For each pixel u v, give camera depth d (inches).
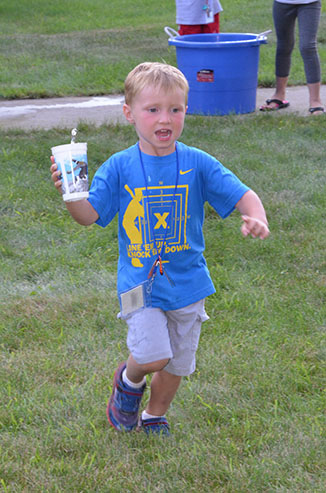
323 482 108.9
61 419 125.7
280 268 184.7
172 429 123.0
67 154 98.9
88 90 398.0
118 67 447.8
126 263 112.3
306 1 319.6
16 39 589.9
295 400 129.7
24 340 152.6
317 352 145.3
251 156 266.5
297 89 396.5
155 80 102.6
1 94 390.6
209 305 166.4
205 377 137.9
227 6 786.8
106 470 112.3
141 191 108.3
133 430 121.6
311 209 219.9
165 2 891.4
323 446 116.4
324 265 185.0
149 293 109.4
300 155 271.1
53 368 141.0
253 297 168.4
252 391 133.1
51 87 402.6
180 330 113.1
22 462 114.8
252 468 111.4
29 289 174.6
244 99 336.5
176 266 111.0
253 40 327.6
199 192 111.0
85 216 104.5
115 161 109.3
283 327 155.3
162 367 109.8
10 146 278.4
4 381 137.1
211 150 273.9
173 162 108.7
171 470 111.8
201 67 329.1
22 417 126.6
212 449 116.7
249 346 147.6
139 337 109.1
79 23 737.6
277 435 119.7
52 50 524.7
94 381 136.7
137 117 105.0
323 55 480.7
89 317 161.8
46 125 327.3
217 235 204.7
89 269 184.2
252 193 108.2
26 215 218.5
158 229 109.3
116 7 866.8
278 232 205.9
